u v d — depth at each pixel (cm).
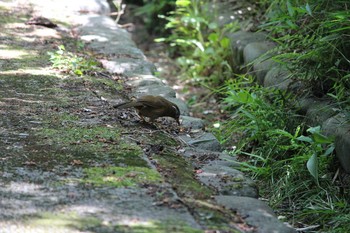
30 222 638
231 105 1294
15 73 1126
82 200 690
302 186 951
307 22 1098
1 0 1611
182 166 821
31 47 1288
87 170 768
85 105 1004
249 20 1600
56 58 1180
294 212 909
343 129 919
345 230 833
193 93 1616
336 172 946
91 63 1203
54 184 727
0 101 991
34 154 807
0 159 786
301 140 930
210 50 1619
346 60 1016
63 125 913
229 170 828
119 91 1098
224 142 1131
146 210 675
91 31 1461
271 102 1133
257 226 679
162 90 1129
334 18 1044
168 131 951
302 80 1085
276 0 1262
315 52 1034
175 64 1889
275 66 1213
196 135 959
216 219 675
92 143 854
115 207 677
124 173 764
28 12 1544
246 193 771
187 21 1708
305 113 1059
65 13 1582
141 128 940
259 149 1063
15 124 905
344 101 983
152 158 827
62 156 805
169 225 645
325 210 879
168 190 726
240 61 1455
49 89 1062
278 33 1342
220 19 1677
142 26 2302
